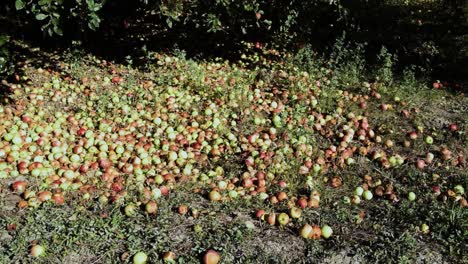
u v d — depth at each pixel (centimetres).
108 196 221
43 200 212
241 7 344
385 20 525
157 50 431
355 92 365
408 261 188
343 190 246
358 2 539
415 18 530
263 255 189
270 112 328
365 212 225
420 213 220
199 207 219
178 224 204
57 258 181
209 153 274
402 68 418
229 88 354
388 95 359
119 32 455
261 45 462
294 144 283
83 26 285
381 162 273
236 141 285
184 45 447
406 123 324
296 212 212
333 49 408
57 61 393
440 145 300
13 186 221
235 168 258
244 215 215
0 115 290
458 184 252
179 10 321
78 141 272
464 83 398
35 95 323
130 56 397
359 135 303
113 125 293
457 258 192
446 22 517
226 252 187
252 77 379
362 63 412
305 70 399
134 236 193
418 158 284
